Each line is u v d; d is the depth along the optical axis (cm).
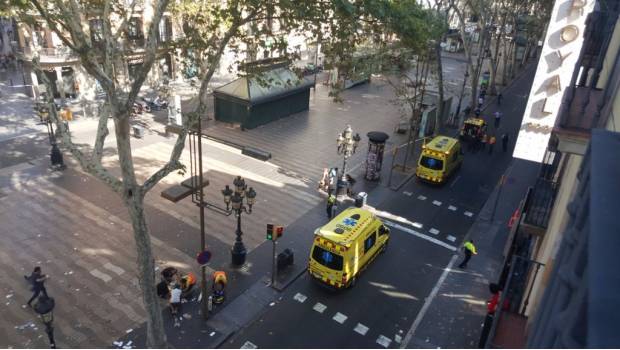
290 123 3469
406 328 1491
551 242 974
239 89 3206
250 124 3231
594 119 843
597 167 303
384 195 2416
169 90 3028
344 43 1385
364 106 4025
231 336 1406
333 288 1586
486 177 2741
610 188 276
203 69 1431
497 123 3581
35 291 1385
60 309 1434
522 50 6006
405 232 2069
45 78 1166
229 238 1905
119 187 1167
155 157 2612
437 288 1700
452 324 1523
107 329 1377
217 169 2541
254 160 2706
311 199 2297
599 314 184
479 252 1950
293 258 1764
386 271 1777
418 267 1817
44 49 3047
